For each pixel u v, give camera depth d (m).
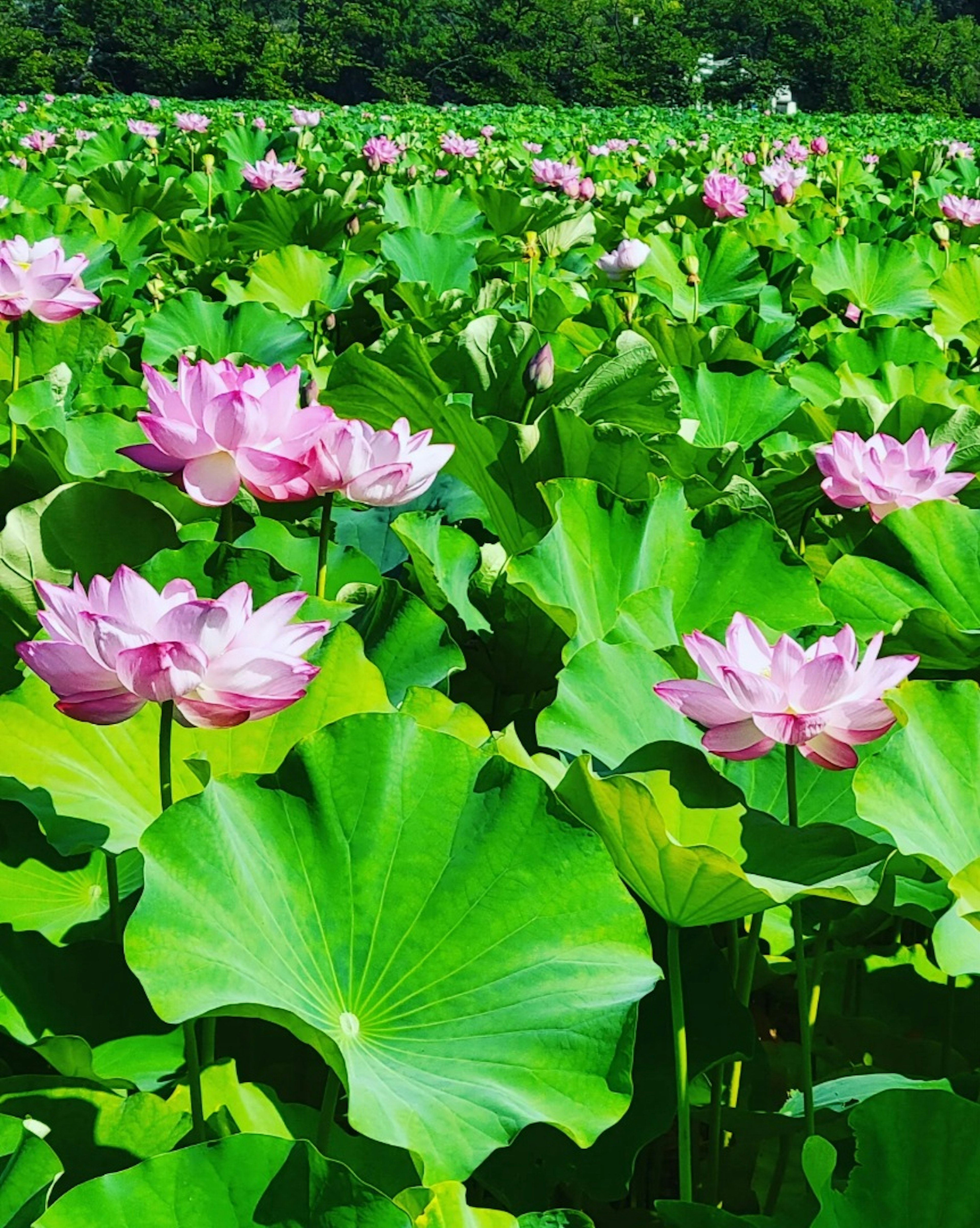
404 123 23.11
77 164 12.04
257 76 65.50
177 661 1.48
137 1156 1.55
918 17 79.19
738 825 1.88
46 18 68.38
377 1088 1.39
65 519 2.35
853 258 7.03
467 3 67.31
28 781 1.85
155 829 1.48
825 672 1.72
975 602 2.76
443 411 3.27
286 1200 1.23
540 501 3.32
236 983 1.41
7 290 3.28
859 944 2.62
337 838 1.60
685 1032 1.81
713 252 6.94
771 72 65.12
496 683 2.88
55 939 1.83
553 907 1.59
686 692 1.79
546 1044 1.48
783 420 4.27
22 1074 1.83
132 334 4.71
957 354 5.62
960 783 1.92
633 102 65.62
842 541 3.38
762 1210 2.08
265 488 2.17
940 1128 1.44
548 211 8.73
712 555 2.74
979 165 14.77
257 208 7.59
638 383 3.79
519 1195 1.77
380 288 5.95
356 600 2.44
